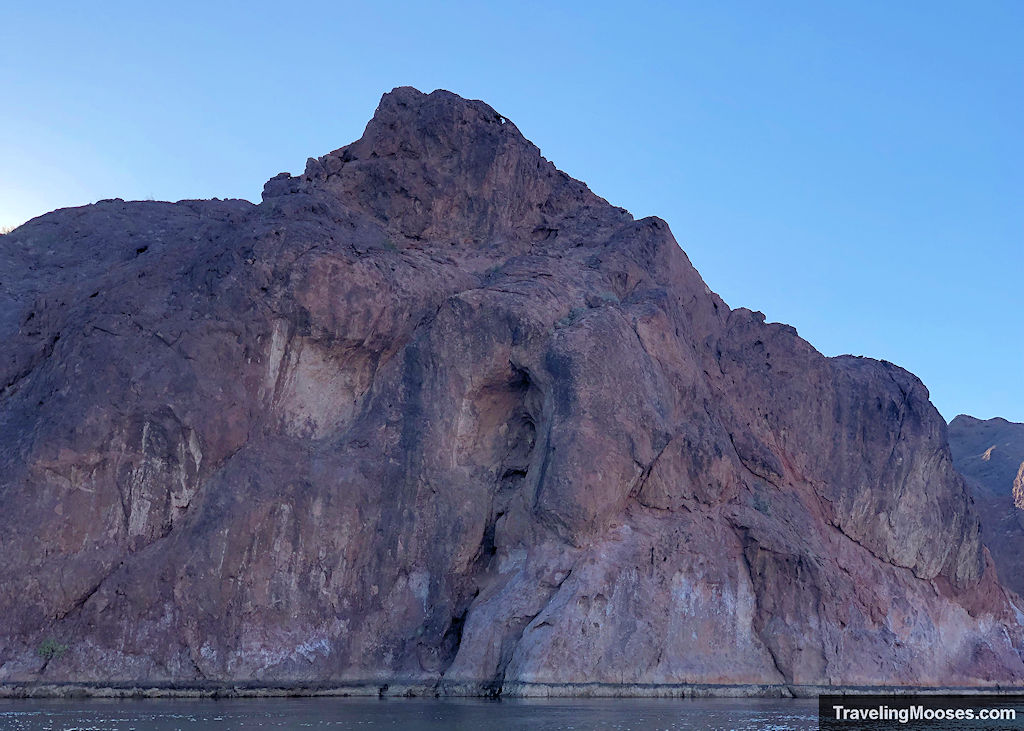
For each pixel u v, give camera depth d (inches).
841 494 2984.7
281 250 2416.3
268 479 2230.6
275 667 2106.3
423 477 2335.1
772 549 2431.1
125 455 2182.6
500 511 2364.7
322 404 2412.6
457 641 2226.9
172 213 3425.2
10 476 2128.4
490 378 2418.8
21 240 3147.1
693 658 2246.6
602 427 2299.5
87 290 2501.2
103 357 2265.0
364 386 2450.8
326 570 2223.2
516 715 1683.1
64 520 2105.1
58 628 2038.6
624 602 2188.7
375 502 2305.6
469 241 2854.3
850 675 2429.9
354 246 2527.1
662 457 2420.0
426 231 2819.9
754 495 2704.2
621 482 2295.8
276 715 1644.9
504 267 2689.5
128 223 3289.9
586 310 2512.3
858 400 3105.3
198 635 2076.8
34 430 2196.1
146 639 2049.7
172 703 1870.1
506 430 2456.9
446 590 2267.5
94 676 2006.6
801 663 2358.5
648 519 2358.5
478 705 1863.9
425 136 2908.5
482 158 2891.2
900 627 2861.7
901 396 3169.3
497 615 2145.7
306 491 2249.0
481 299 2464.3
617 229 3029.0
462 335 2434.8
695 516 2434.8
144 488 2175.2
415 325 2492.6
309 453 2317.9
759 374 3002.0
